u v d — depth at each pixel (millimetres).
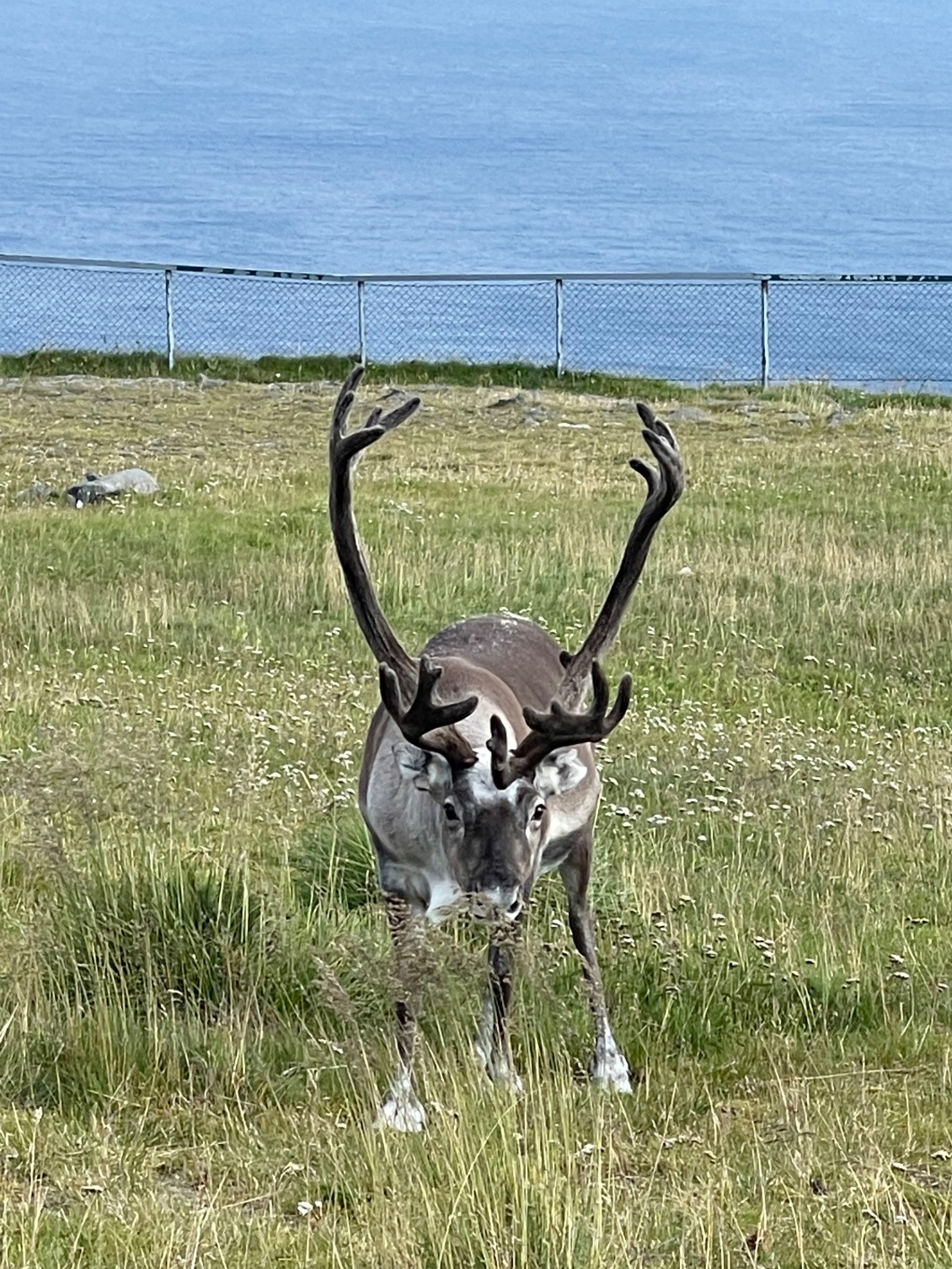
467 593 17609
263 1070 7742
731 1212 6551
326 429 28078
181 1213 6605
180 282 65125
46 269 66250
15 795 9906
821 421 29141
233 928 8609
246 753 11742
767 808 11445
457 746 7238
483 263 93375
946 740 13594
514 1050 8055
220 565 18328
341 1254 6285
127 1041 7816
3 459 24500
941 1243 6328
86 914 8578
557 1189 6227
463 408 30109
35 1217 6316
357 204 133875
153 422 28188
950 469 24578
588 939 8359
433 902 7613
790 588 17984
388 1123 7246
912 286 67375
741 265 91750
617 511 21609
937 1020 8547
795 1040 8273
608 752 12547
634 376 33531
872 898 10125
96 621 16078
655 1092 7793
